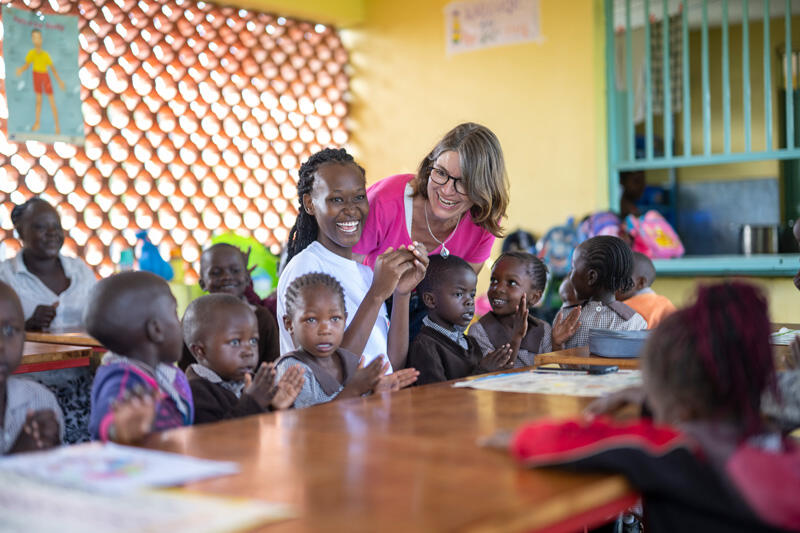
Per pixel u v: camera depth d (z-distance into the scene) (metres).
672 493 1.11
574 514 1.04
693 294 1.33
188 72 6.11
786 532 1.08
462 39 6.80
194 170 6.12
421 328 2.75
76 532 0.89
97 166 5.53
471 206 2.91
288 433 1.40
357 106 7.42
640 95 6.22
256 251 5.14
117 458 1.20
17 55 5.12
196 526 0.91
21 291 3.77
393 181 2.94
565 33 6.25
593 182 6.14
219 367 2.06
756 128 6.82
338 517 0.96
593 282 2.93
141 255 5.11
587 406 1.60
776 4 6.34
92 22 5.55
